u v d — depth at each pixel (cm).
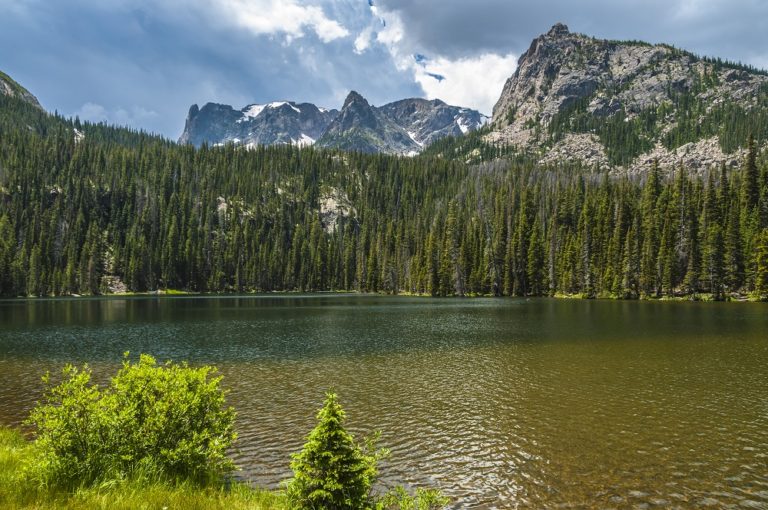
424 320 6988
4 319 7288
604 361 3566
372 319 7212
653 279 11675
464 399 2561
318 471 1070
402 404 2472
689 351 3969
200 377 1292
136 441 1164
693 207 11738
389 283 18100
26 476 1016
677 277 11669
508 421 2184
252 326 6269
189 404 1225
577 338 4812
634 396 2586
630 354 3853
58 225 17900
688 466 1684
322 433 1061
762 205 11438
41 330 5831
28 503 890
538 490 1512
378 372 3272
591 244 13450
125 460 1134
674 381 2911
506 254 15012
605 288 12481
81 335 5344
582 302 10994
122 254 17650
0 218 16600
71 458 1068
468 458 1766
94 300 13238
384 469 1675
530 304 10500
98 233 18012
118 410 1184
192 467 1214
